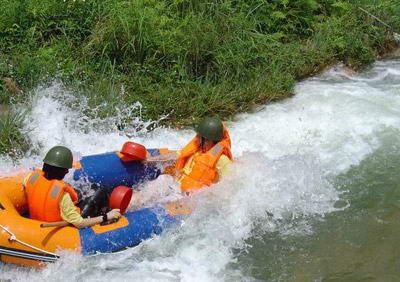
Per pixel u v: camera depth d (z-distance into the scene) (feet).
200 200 19.20
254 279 16.93
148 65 28.81
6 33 29.17
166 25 30.30
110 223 17.49
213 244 18.20
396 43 37.68
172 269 17.12
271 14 34.06
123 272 16.84
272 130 26.27
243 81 30.17
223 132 19.97
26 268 16.66
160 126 26.40
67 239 16.66
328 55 34.22
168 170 20.86
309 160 22.30
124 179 20.24
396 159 23.81
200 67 29.96
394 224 19.58
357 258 17.85
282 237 18.85
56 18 30.14
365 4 38.29
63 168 17.10
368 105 28.60
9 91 26.40
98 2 30.68
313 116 27.58
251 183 20.24
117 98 26.43
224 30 30.99
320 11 37.52
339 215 20.06
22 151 23.07
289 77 30.68
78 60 28.55
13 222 16.48
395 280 16.81
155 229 18.01
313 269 17.39
